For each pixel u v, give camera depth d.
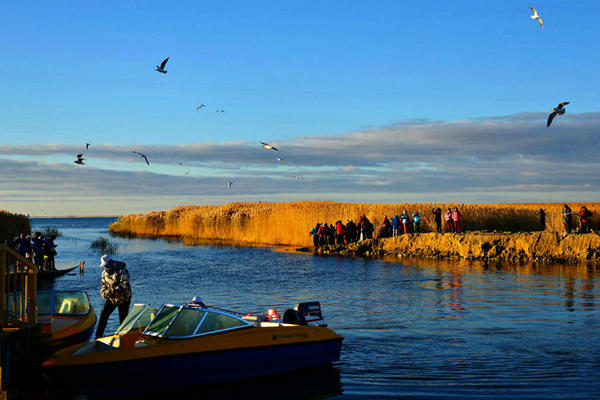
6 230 46.84
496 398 9.78
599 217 49.44
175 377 10.59
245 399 10.16
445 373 11.41
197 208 83.75
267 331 11.61
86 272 31.55
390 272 31.16
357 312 18.53
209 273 31.23
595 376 11.02
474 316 17.59
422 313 18.23
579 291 22.91
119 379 10.26
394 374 11.43
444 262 37.03
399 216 46.22
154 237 74.44
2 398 9.78
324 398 10.05
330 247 46.09
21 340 10.85
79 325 12.88
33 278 11.13
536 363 12.03
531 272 30.56
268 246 54.09
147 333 11.60
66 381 10.40
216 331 11.20
